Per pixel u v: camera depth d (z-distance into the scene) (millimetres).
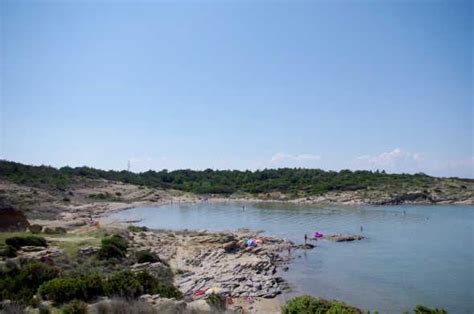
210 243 68562
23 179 149875
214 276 46125
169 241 68438
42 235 53812
